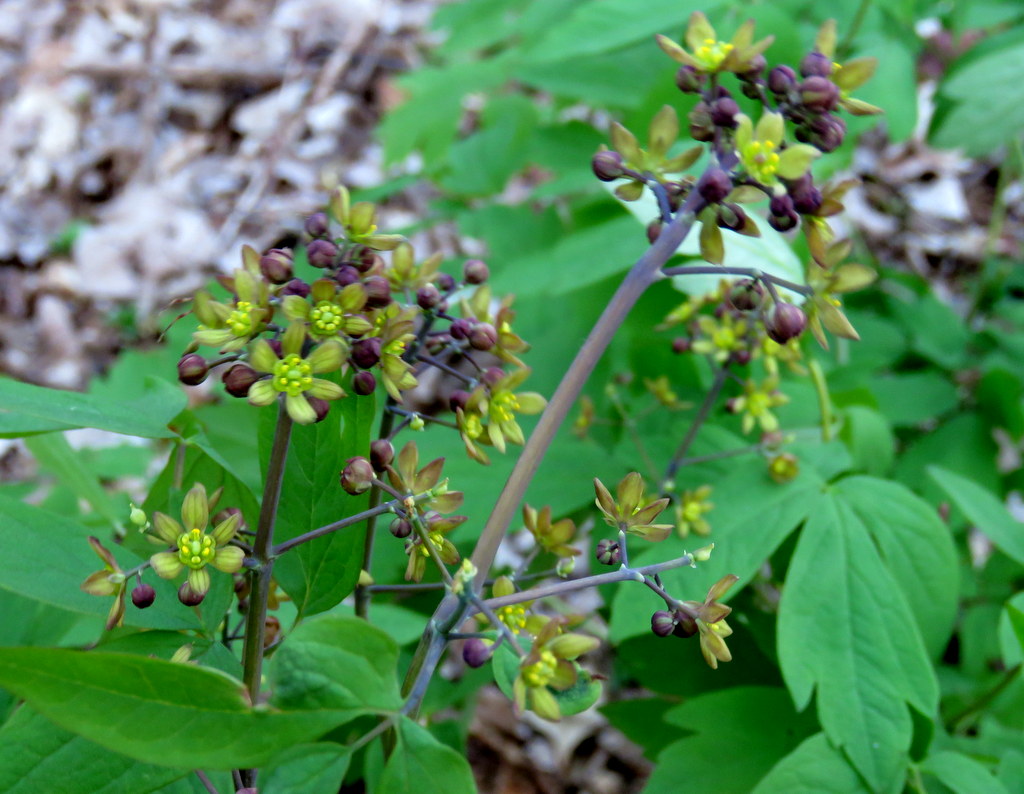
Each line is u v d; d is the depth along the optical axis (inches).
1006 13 15.8
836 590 9.9
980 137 13.9
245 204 30.5
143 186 31.2
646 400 13.6
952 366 17.6
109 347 27.8
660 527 7.5
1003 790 9.3
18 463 24.1
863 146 28.9
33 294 29.1
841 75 7.8
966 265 26.0
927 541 10.3
